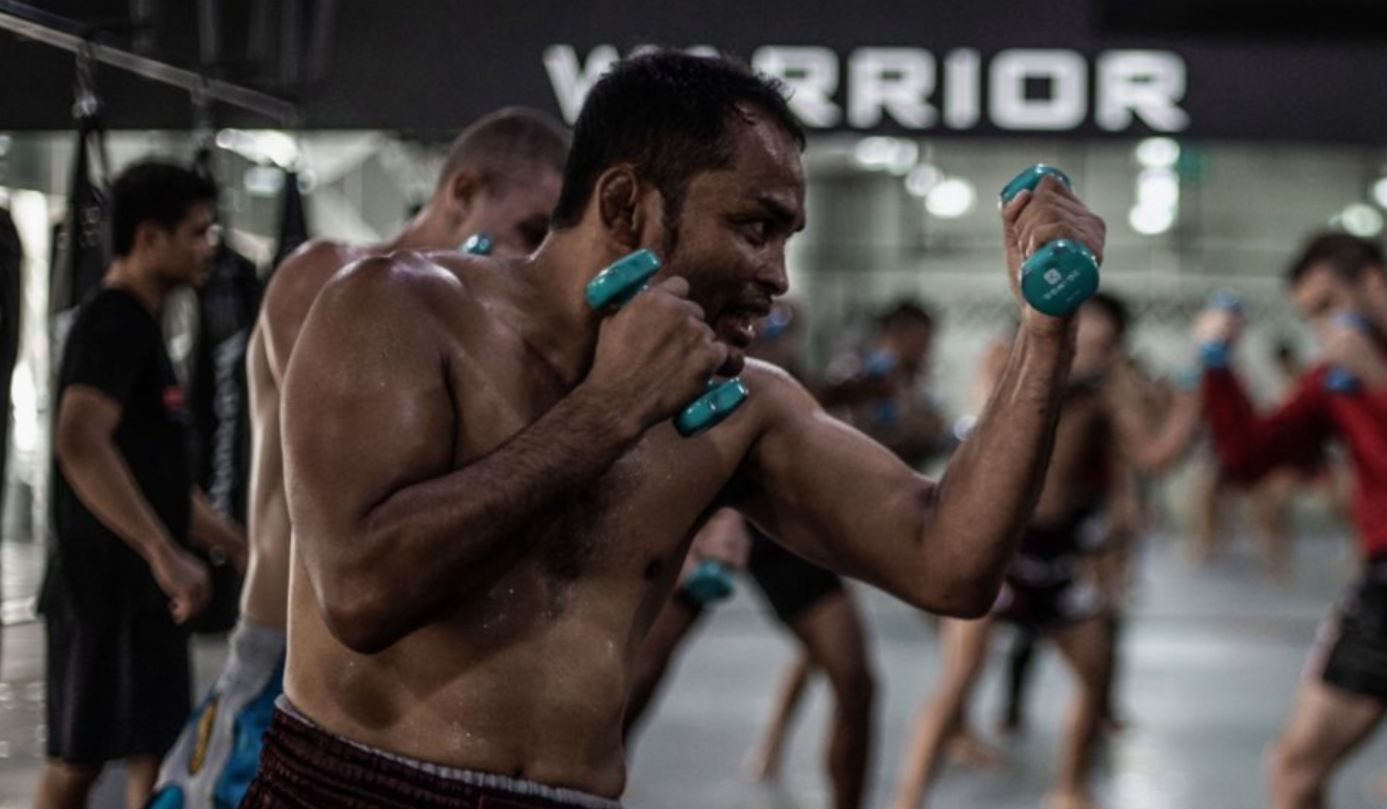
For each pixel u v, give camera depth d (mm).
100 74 4344
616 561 1943
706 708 7770
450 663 1838
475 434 1841
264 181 6434
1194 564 15039
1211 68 5273
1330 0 5285
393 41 5148
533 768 1866
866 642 5078
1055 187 1967
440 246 3158
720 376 1907
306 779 1858
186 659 3959
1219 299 4797
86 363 3736
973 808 6004
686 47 5203
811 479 2154
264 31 4680
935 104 5246
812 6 5219
